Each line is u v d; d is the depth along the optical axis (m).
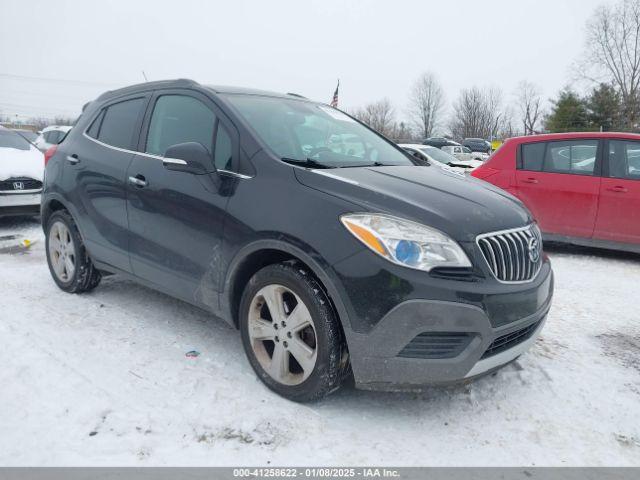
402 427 2.57
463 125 75.62
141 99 3.89
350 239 2.46
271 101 3.66
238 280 2.97
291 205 2.68
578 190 6.15
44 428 2.45
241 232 2.83
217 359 3.22
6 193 6.96
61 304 4.12
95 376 2.95
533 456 2.39
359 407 2.74
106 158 3.87
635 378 3.15
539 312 2.77
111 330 3.62
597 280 5.35
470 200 2.82
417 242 2.41
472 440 2.49
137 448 2.32
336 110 4.24
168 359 3.20
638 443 2.51
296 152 3.13
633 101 47.22
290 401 2.75
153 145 3.61
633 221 5.88
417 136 75.31
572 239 6.29
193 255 3.15
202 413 2.61
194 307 4.14
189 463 2.24
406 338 2.38
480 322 2.41
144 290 4.53
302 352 2.67
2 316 3.81
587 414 2.75
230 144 3.11
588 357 3.43
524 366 3.26
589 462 2.36
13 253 5.94
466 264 2.44
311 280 2.60
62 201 4.21
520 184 6.51
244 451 2.34
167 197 3.28
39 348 3.27
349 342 2.48
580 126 49.91
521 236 2.79
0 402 2.66
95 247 3.97
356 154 3.53
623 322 4.11
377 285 2.39
